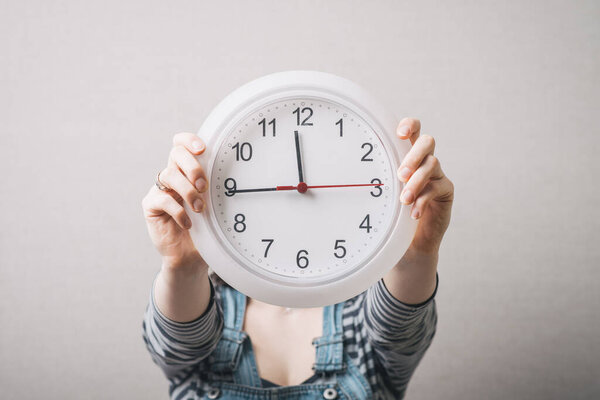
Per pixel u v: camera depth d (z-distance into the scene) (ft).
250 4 4.10
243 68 4.09
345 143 2.37
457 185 4.12
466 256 4.14
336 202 2.36
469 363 4.14
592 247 4.17
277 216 2.35
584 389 4.17
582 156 4.16
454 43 4.13
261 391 3.09
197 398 3.12
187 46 4.09
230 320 3.33
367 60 4.11
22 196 4.08
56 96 4.08
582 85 4.16
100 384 4.10
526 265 4.16
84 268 4.10
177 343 2.83
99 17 4.08
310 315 3.43
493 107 4.13
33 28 4.07
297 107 2.36
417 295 2.77
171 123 4.09
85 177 4.09
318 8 4.11
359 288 2.36
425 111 4.11
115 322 4.10
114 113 4.09
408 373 3.33
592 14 4.16
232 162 2.35
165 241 2.51
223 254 2.33
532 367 4.16
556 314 4.17
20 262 4.09
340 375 3.18
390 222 2.35
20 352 4.09
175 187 2.32
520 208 4.15
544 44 4.15
